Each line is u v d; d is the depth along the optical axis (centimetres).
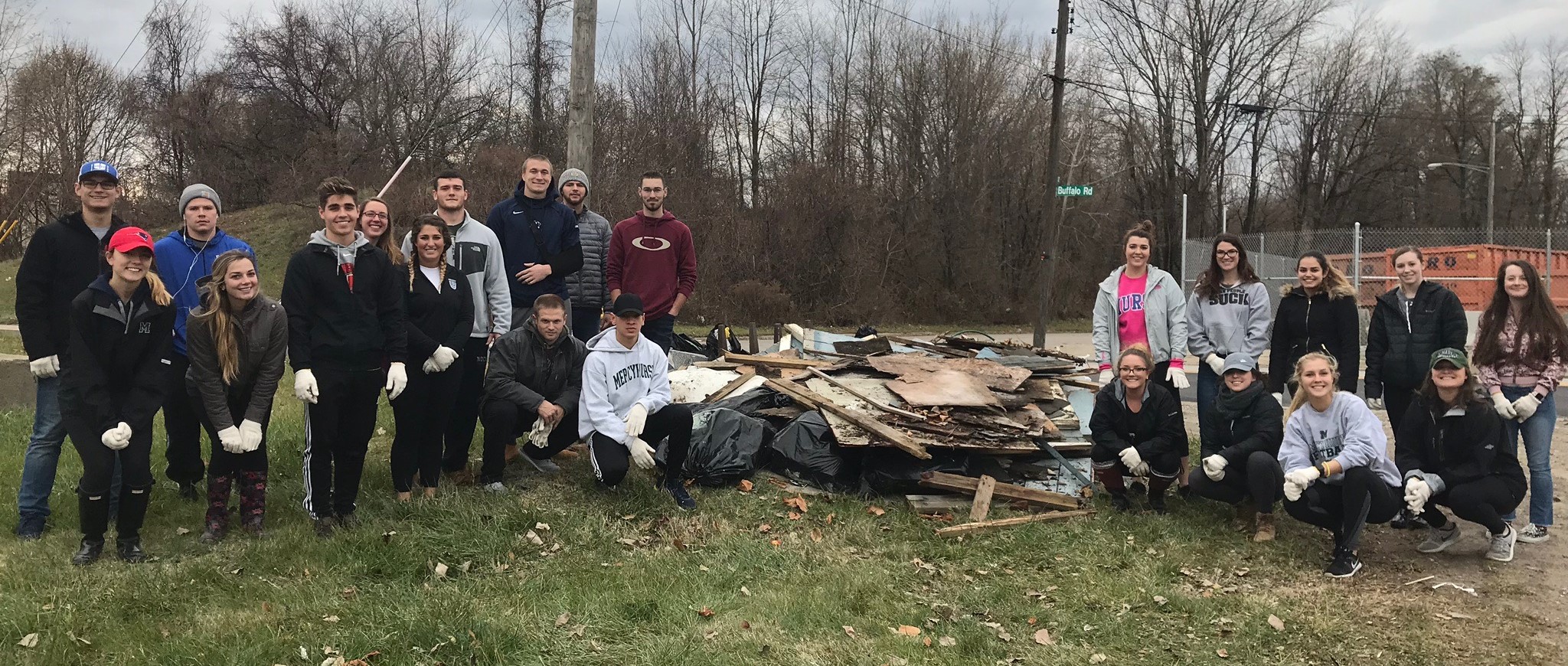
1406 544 522
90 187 447
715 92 3462
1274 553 500
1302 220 3791
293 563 431
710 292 2833
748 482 575
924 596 432
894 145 3447
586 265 686
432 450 530
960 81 3372
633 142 3056
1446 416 484
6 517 480
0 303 2325
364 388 461
